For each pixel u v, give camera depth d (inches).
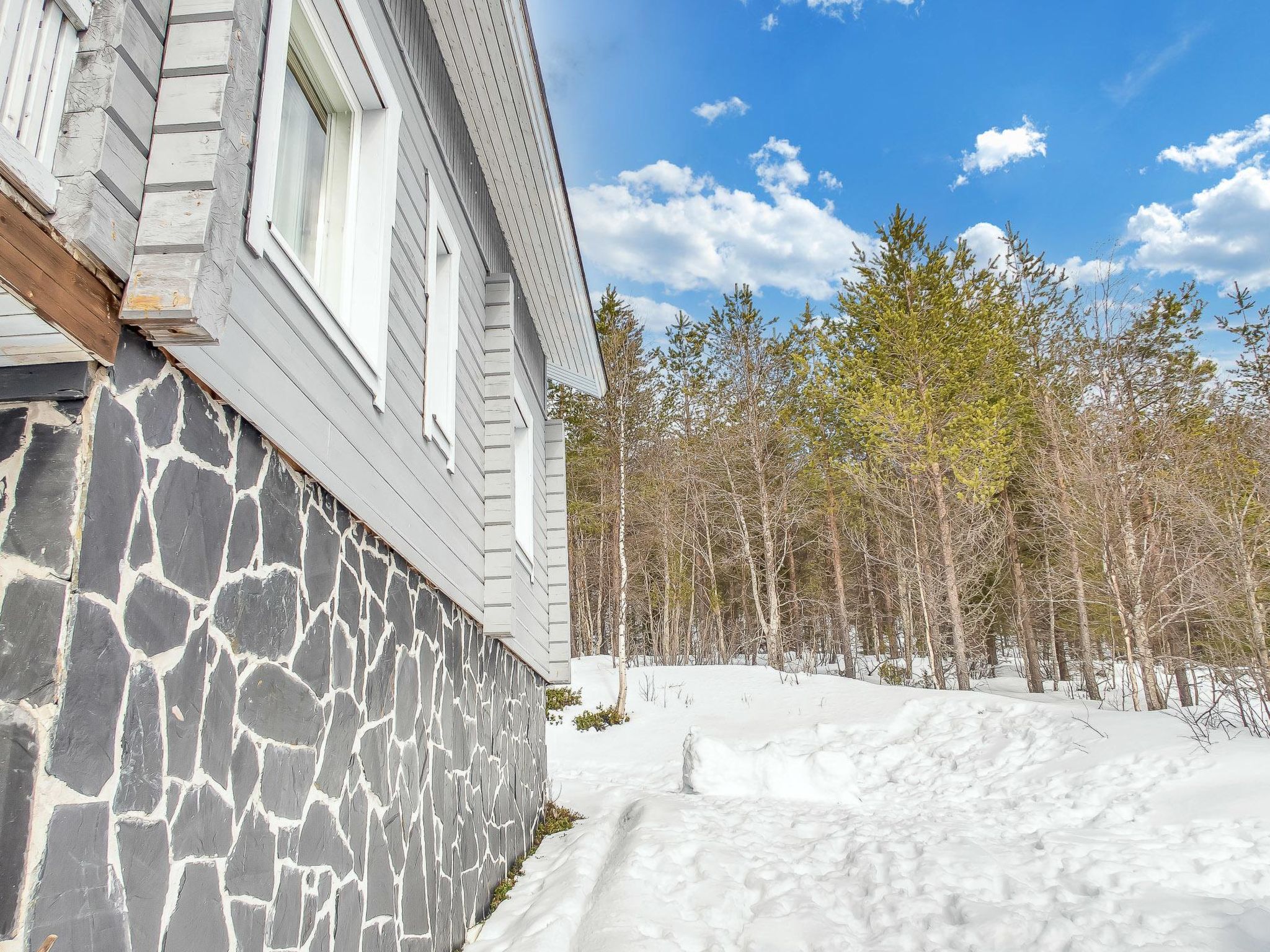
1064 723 435.5
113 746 76.9
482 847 227.6
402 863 159.3
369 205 161.6
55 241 75.0
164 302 82.2
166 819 84.4
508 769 272.4
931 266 753.0
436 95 213.9
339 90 160.9
